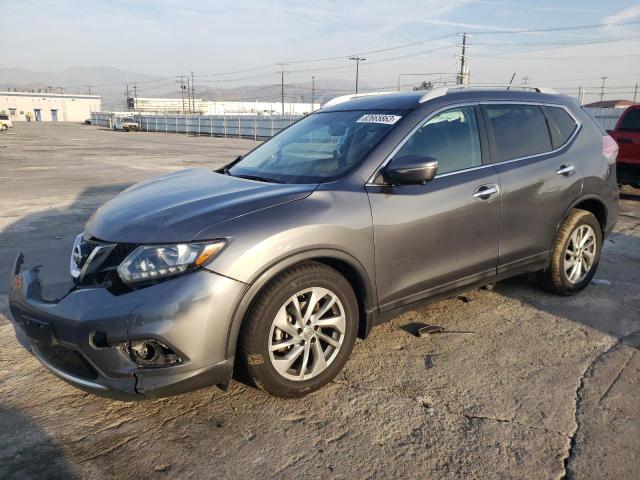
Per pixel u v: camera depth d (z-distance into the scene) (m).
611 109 30.84
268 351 2.74
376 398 2.99
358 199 3.02
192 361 2.53
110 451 2.55
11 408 2.92
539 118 4.18
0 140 34.91
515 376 3.22
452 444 2.58
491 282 3.87
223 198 2.94
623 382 3.13
